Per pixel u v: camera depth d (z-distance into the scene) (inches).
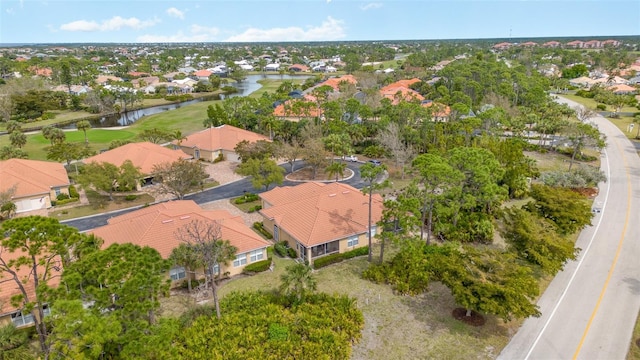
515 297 1151.0
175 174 2158.0
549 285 1471.5
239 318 1234.0
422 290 1453.0
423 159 1742.1
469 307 1173.7
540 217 1670.8
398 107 3516.2
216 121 3818.9
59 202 2292.1
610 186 2469.2
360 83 5772.6
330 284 1509.6
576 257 1567.4
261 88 7234.3
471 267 1262.3
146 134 3221.0
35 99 4694.9
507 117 3730.3
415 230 1691.7
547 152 3176.7
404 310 1352.1
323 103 3887.8
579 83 6589.6
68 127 4407.0
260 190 2512.3
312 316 1245.7
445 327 1264.8
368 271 1551.4
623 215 2060.8
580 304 1359.5
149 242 1557.6
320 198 1884.8
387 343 1198.3
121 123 4692.4
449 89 5098.4
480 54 7706.7
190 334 1173.7
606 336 1209.4
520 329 1248.8
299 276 1306.6
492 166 1854.1
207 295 1459.2
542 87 5073.8
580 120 3868.1
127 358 877.2
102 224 2055.9
